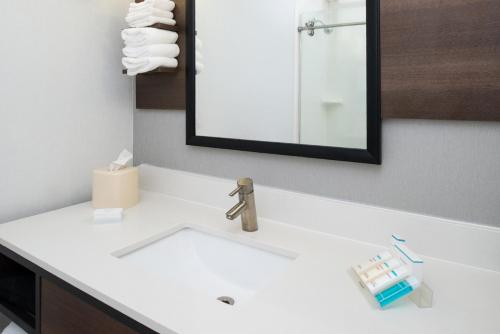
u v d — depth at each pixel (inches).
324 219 41.1
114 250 36.6
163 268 41.5
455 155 33.5
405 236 36.3
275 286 30.1
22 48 44.6
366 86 36.0
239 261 41.6
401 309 27.0
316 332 24.1
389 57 34.7
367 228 38.4
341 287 30.0
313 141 40.1
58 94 48.9
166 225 43.9
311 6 38.5
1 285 41.5
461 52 31.4
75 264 33.2
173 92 52.3
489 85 30.6
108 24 54.2
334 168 40.5
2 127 43.7
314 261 34.8
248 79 44.3
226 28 45.5
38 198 48.3
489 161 32.1
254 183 46.9
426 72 33.1
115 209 45.4
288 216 43.8
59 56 48.5
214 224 44.5
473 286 30.3
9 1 42.8
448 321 25.5
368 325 25.0
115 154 57.4
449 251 34.3
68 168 51.3
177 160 54.5
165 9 49.1
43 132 47.9
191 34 48.8
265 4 42.0
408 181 36.1
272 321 25.2
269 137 43.4
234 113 46.1
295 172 43.3
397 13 33.9
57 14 47.8
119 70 56.6
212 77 47.6
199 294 28.6
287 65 40.9
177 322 24.7
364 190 38.8
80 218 46.1
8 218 45.4
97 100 53.9
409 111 34.3
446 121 33.5
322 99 38.9
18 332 42.0
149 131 57.4
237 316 25.7
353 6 35.9
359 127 37.1
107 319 28.5
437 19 32.2
